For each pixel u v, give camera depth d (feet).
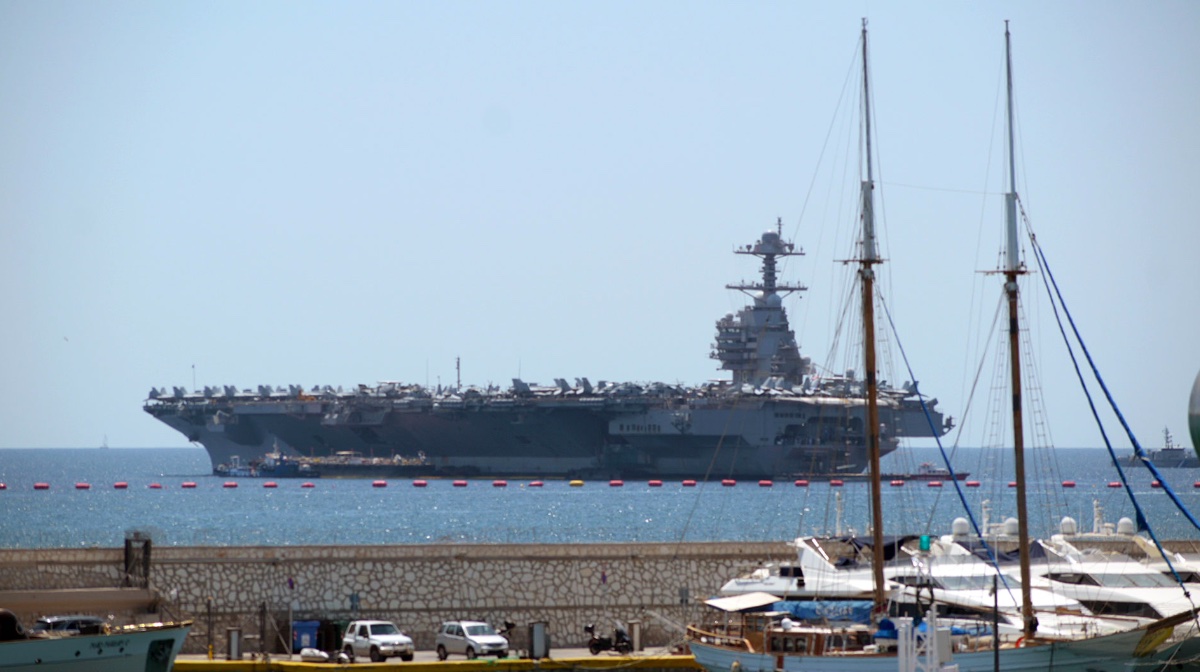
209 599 308.60
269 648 305.53
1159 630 248.73
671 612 327.47
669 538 641.81
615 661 285.43
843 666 248.52
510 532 620.90
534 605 324.19
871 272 321.32
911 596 277.85
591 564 329.31
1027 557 279.28
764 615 276.00
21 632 244.83
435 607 320.70
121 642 247.91
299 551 320.09
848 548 313.32
